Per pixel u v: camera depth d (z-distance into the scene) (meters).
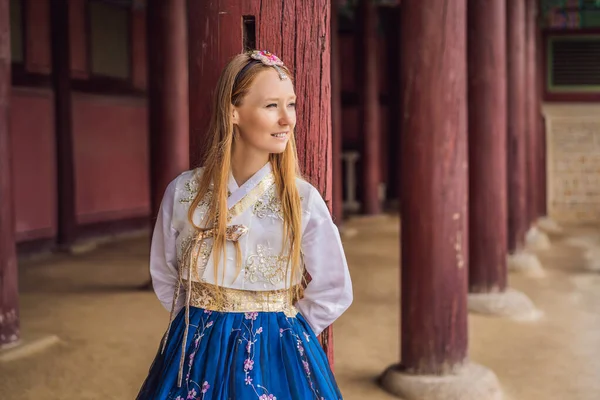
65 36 11.48
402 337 4.99
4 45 5.52
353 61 19.11
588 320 7.17
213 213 2.08
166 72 8.00
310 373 2.06
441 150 4.72
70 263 10.46
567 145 17.28
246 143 2.11
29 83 10.95
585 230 15.51
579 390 5.11
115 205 13.09
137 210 13.73
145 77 13.90
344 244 12.83
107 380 5.11
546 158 17.33
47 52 11.34
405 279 4.92
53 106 11.45
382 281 9.28
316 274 2.13
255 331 2.06
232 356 2.03
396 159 19.64
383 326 6.84
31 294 8.17
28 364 5.43
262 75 2.04
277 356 2.05
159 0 7.98
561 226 16.27
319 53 2.39
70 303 7.67
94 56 12.41
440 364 4.84
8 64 5.57
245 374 2.00
